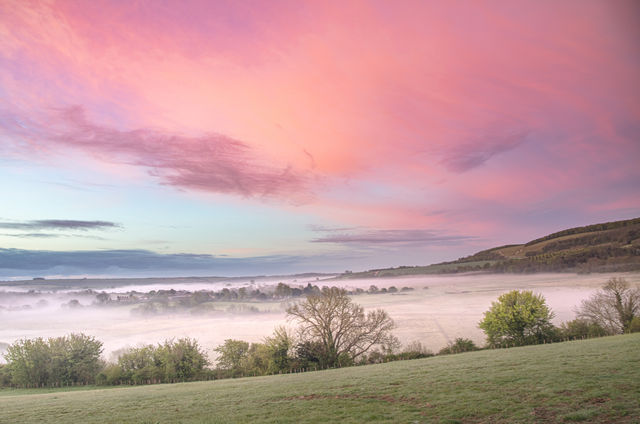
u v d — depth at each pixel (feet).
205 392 93.04
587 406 48.65
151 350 226.17
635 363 72.59
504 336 207.41
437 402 58.23
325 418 55.01
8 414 77.10
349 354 208.95
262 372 197.98
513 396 57.11
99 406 80.89
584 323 209.36
